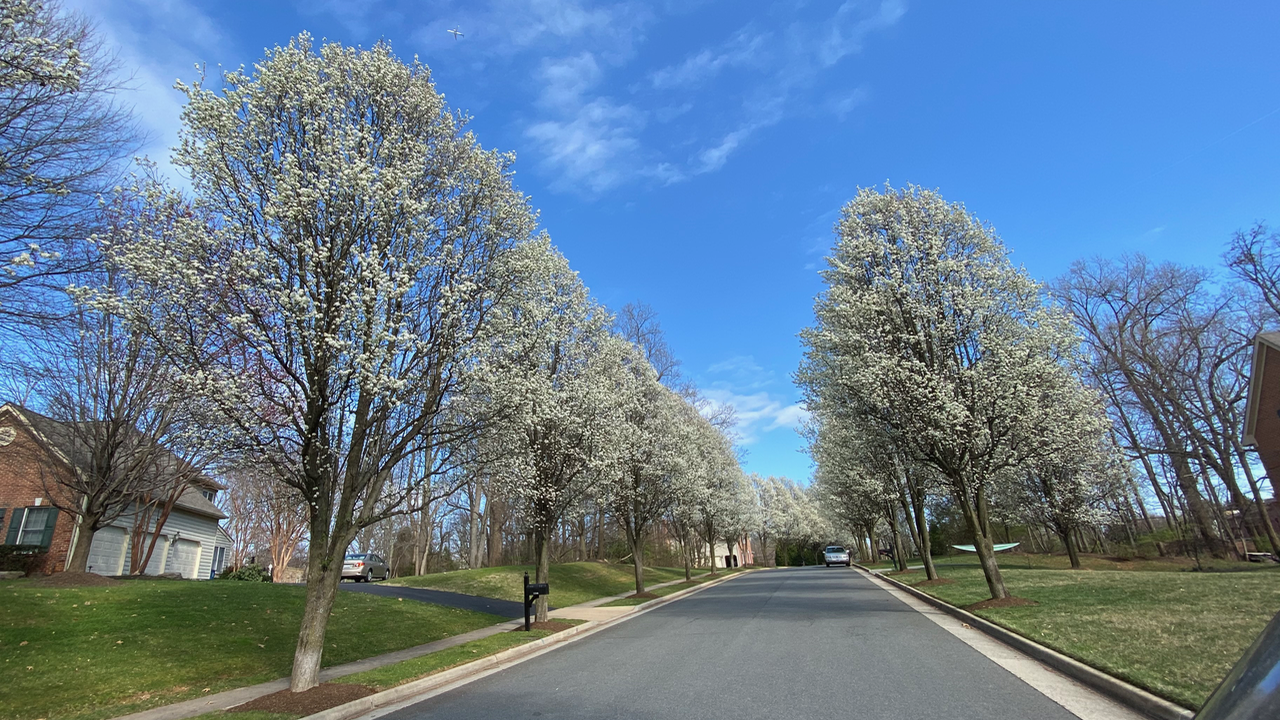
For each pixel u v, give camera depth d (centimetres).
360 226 967
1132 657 810
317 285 934
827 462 3039
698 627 1480
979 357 1582
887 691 760
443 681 1010
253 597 1561
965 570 2898
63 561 2005
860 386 1694
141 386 1537
